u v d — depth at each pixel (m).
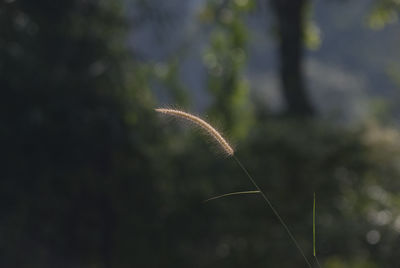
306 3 18.66
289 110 18.70
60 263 9.41
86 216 9.63
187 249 10.53
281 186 12.64
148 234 10.27
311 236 10.81
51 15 9.37
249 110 13.84
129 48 10.61
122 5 10.52
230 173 12.12
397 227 10.26
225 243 10.92
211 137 3.81
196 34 14.64
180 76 12.72
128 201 9.98
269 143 13.73
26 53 8.79
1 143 8.69
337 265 10.58
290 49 18.80
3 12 8.79
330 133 14.66
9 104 8.66
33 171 8.95
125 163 9.83
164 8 12.12
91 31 9.76
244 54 13.88
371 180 13.83
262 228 11.30
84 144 9.05
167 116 3.80
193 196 10.88
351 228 10.32
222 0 13.92
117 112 9.52
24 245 9.00
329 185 13.15
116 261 10.07
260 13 14.49
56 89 8.80
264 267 10.68
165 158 10.62
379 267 10.01
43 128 8.76
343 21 61.94
